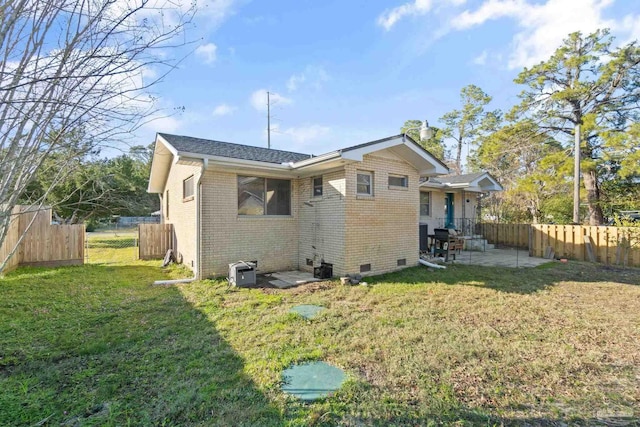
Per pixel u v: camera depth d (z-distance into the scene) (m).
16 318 4.48
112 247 15.08
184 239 9.24
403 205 8.51
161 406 2.42
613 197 14.87
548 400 2.54
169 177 11.59
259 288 6.41
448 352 3.38
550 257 10.70
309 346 3.54
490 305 5.17
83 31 2.08
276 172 8.04
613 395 2.62
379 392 2.63
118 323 4.29
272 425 2.21
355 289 6.29
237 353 3.35
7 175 2.12
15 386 2.70
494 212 23.06
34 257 8.98
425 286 6.54
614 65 12.92
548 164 14.55
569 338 3.80
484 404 2.48
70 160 2.63
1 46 1.81
